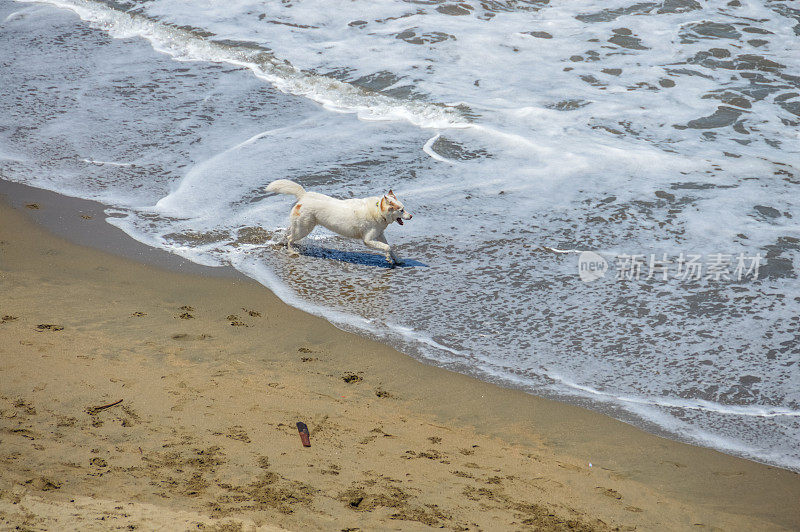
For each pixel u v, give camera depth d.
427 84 17.03
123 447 5.84
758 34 19.25
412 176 13.23
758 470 6.54
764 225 11.30
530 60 18.22
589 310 9.35
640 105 15.89
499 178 13.08
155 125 15.33
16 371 6.98
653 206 11.95
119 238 10.98
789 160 13.44
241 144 14.51
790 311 9.20
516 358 8.38
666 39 19.06
